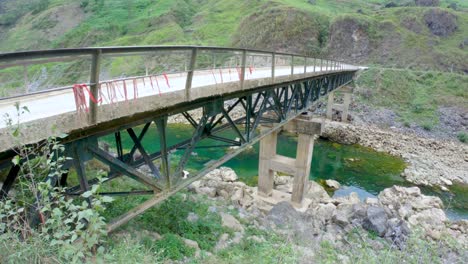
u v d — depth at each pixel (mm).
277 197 18812
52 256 3455
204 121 7328
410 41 59688
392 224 13703
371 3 93125
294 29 64938
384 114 40500
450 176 24875
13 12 105312
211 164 8375
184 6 96188
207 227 9852
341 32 63312
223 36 72750
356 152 30234
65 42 80500
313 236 12336
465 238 13648
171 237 8047
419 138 34344
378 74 46188
